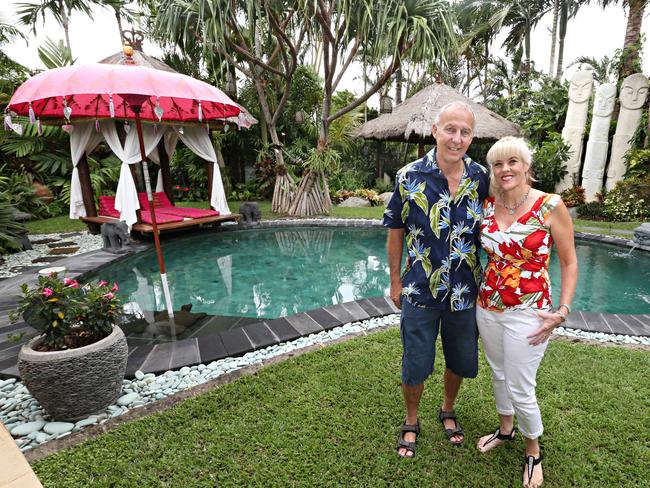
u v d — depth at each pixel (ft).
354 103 27.68
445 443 5.98
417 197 4.99
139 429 6.26
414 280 5.25
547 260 4.82
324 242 23.47
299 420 6.48
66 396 6.36
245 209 26.91
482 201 5.02
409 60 24.48
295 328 10.17
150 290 15.16
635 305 13.44
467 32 49.49
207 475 5.39
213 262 19.21
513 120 37.50
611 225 25.46
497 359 5.38
